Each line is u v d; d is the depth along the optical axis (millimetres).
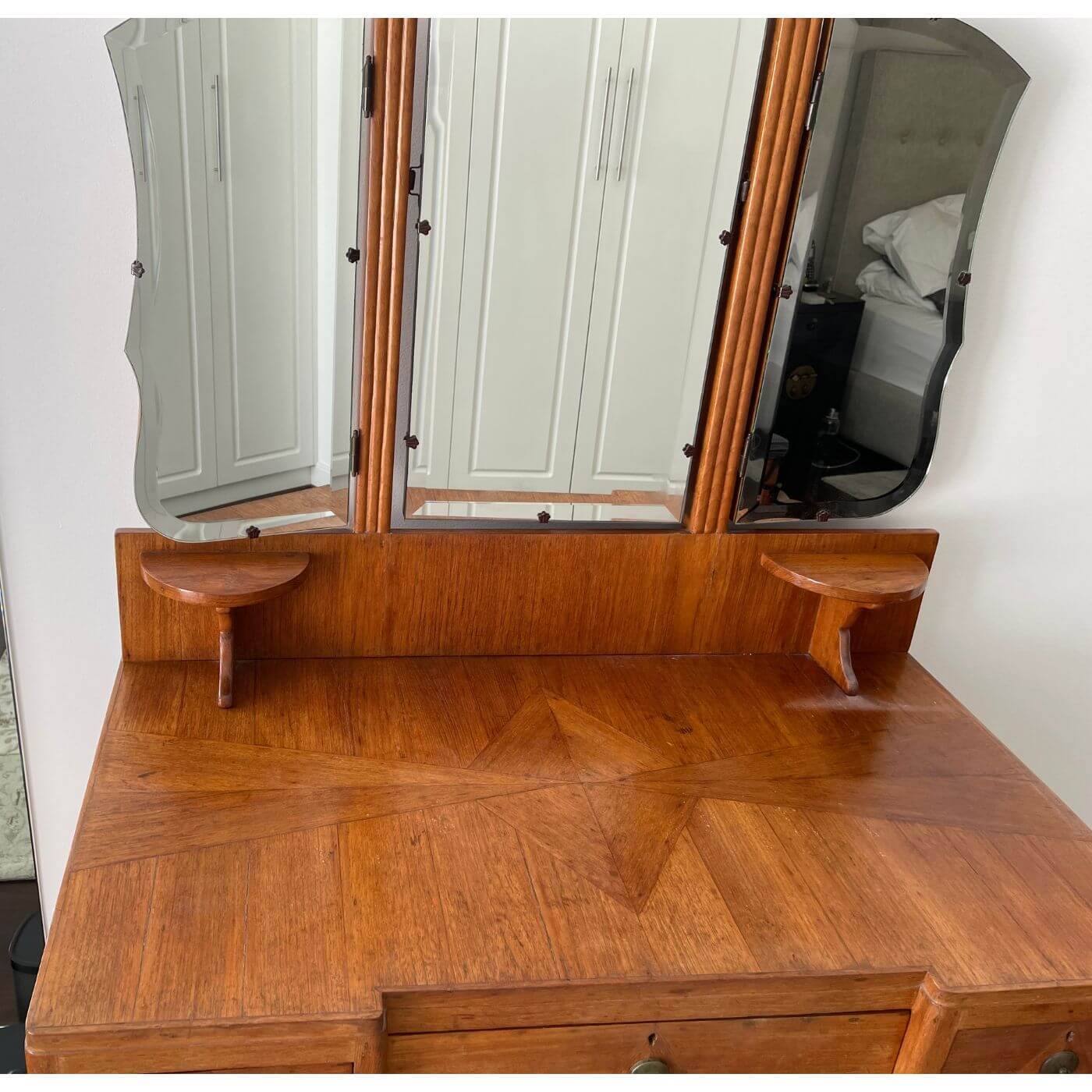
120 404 1324
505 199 1232
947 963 1059
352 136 1178
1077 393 1569
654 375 1365
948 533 1636
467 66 1167
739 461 1432
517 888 1084
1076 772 1896
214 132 1138
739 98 1244
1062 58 1351
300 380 1275
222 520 1303
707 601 1513
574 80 1196
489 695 1396
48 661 1449
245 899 1036
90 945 974
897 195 1321
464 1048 1018
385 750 1267
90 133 1197
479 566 1420
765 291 1332
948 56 1263
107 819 1118
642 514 1447
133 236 1251
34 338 1270
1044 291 1489
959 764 1350
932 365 1433
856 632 1579
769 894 1112
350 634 1433
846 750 1354
